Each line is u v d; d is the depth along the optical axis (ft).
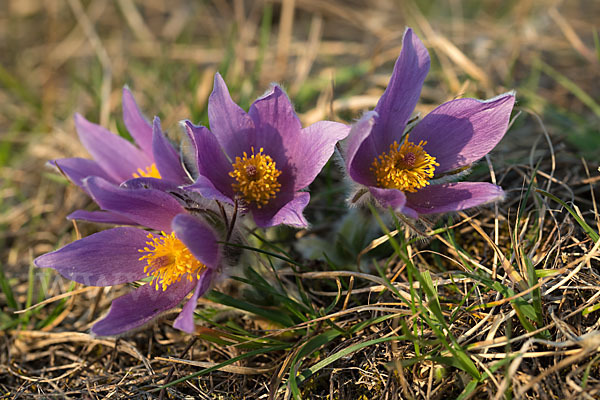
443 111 1.16
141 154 1.25
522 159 1.32
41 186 1.45
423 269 1.19
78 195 1.39
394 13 1.92
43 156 1.51
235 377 1.15
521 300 1.10
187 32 1.82
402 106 1.15
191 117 1.40
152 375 1.16
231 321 1.20
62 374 1.20
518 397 1.04
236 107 1.15
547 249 1.17
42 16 2.03
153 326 1.21
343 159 1.15
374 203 1.16
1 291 1.30
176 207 1.11
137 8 2.04
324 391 1.12
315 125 1.13
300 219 1.10
